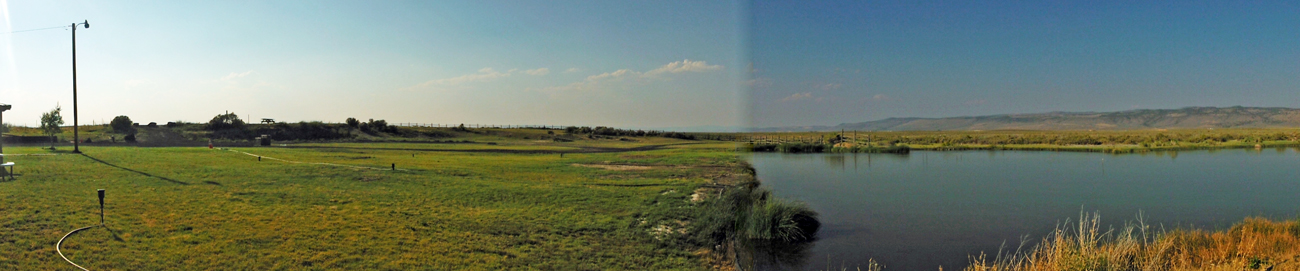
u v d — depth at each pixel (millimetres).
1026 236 15688
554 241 13492
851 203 20953
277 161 29016
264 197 17281
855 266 12633
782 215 15055
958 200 22078
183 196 16750
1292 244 11805
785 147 51938
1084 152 51062
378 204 16953
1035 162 40156
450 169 27609
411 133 89500
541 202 18406
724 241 14273
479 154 44281
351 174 23812
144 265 10164
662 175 27875
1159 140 64812
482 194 19578
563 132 106312
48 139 50844
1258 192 23984
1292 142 59969
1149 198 22719
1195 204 21062
